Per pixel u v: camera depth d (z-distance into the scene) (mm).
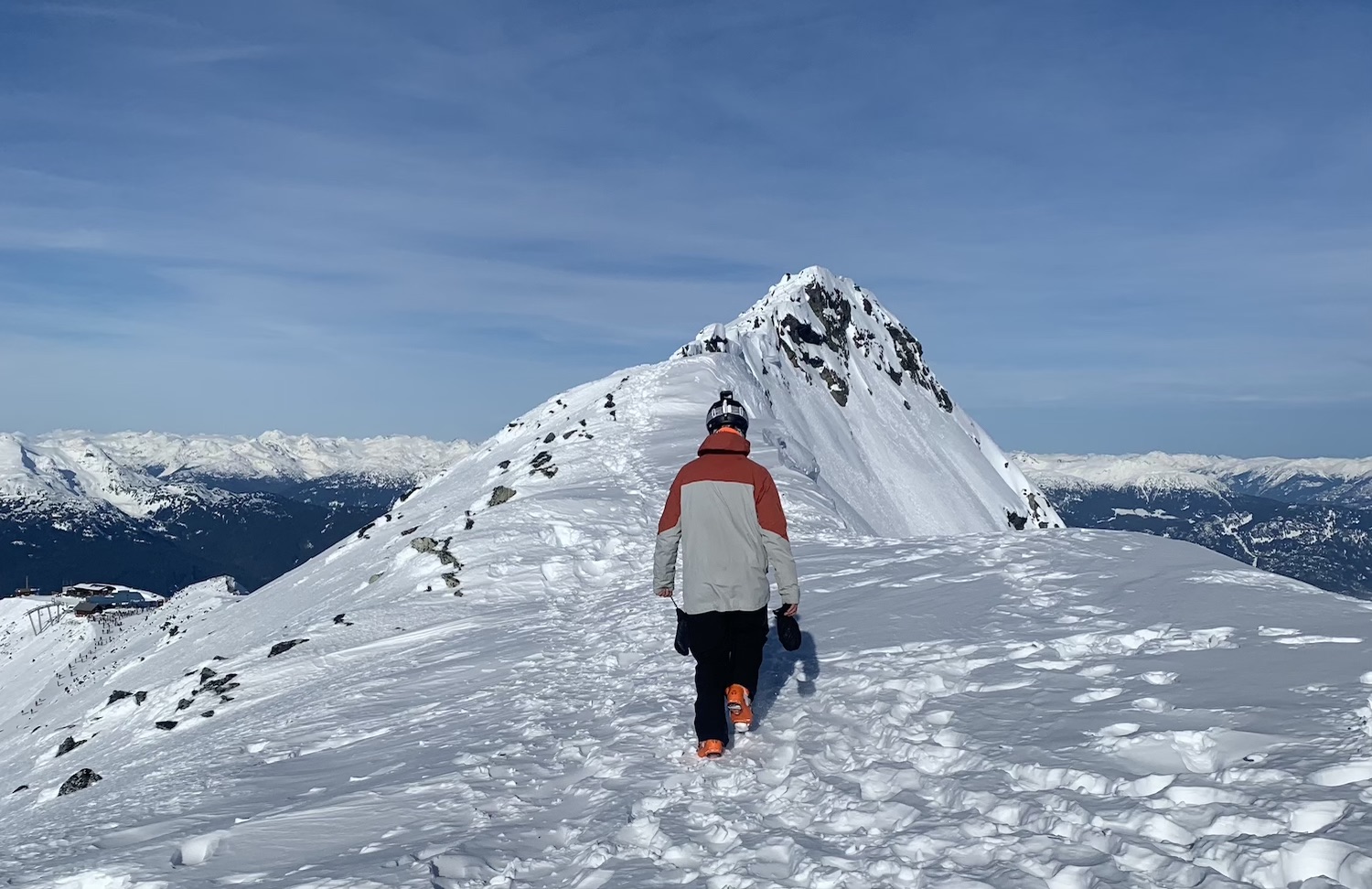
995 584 10625
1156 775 4168
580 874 4371
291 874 4941
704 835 4656
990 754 4973
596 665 11039
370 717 11148
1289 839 3287
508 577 21094
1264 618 7281
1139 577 9969
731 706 6379
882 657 8023
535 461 36500
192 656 39156
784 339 79125
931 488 75188
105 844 6777
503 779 6473
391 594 22562
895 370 90625
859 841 4234
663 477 29562
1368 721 4355
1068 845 3719
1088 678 6273
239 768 9867
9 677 85812
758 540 6527
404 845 5211
